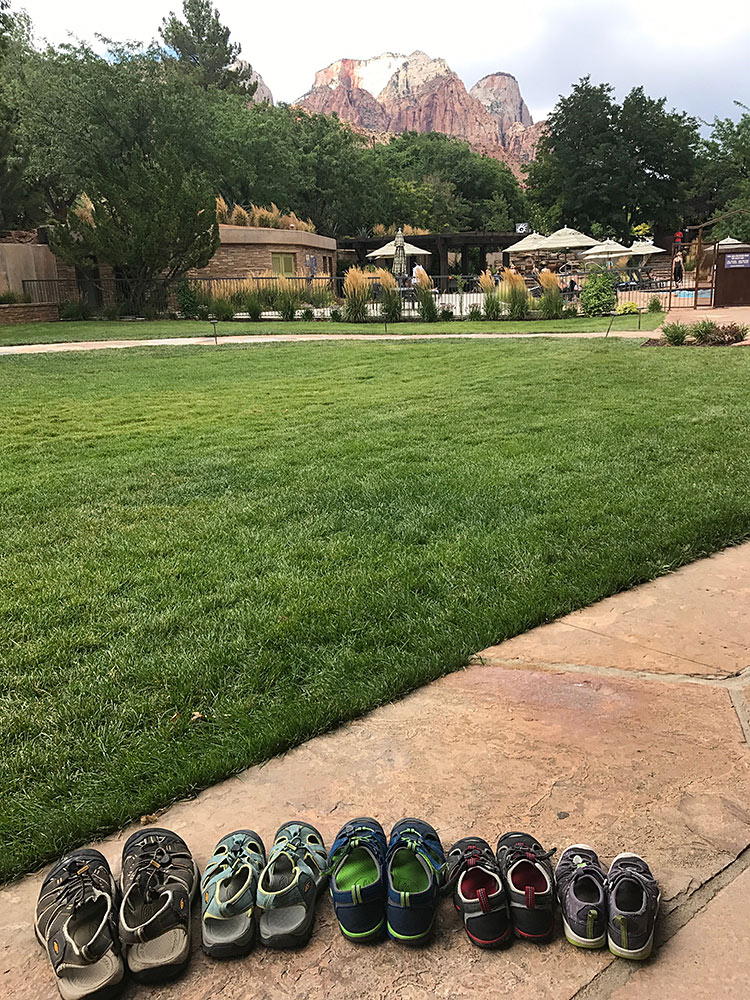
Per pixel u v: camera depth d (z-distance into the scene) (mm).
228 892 1721
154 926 1654
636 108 58031
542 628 3174
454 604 3352
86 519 4852
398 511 4711
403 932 1662
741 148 47812
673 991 1527
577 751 2309
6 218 36469
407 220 62625
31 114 32406
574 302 24172
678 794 2090
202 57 65875
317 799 2162
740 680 2680
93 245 25438
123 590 3709
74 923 1678
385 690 2695
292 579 3715
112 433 7590
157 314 26375
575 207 58844
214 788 2250
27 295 27031
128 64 34188
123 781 2279
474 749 2350
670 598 3393
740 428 6445
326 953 1680
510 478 5273
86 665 2986
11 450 6922
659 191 59312
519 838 1839
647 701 2566
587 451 5922
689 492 4754
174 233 25531
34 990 1612
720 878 1790
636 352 12016
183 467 6098
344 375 11219
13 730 2572
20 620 3408
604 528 4188
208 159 38125
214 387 10562
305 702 2635
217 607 3465
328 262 38969
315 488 5316
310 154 52875
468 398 8672
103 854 2006
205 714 2613
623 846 1901
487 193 79562
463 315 22812
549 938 1682
